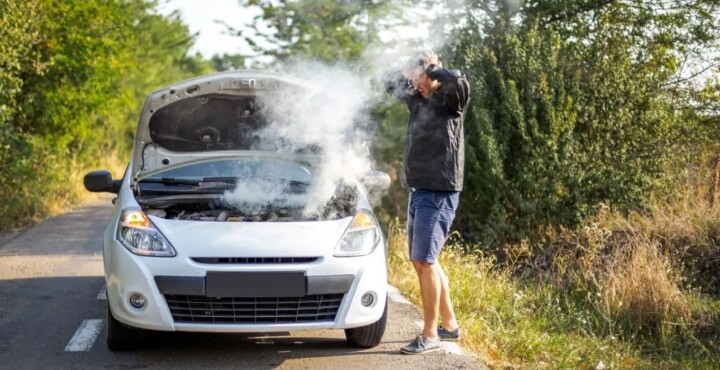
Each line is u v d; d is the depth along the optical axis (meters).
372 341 5.80
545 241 9.70
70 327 6.46
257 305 5.30
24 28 12.66
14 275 8.70
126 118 29.55
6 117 12.88
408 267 8.50
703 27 11.03
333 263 5.35
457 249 9.16
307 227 5.54
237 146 7.10
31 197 14.29
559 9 11.41
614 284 7.53
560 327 7.05
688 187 10.00
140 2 29.33
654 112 9.89
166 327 5.21
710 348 6.94
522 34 10.82
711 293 8.13
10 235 11.98
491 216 9.84
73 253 10.23
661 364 6.38
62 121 16.56
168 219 5.58
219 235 5.39
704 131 10.16
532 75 9.97
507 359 5.89
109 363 5.48
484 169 9.95
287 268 5.25
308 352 5.78
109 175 6.71
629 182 9.68
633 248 8.38
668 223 9.08
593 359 6.08
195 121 6.90
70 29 15.75
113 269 5.38
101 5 16.58
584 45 10.65
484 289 7.61
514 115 9.68
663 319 7.28
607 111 9.80
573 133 9.88
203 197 6.02
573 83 9.92
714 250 8.59
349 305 5.38
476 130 9.95
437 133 5.64
